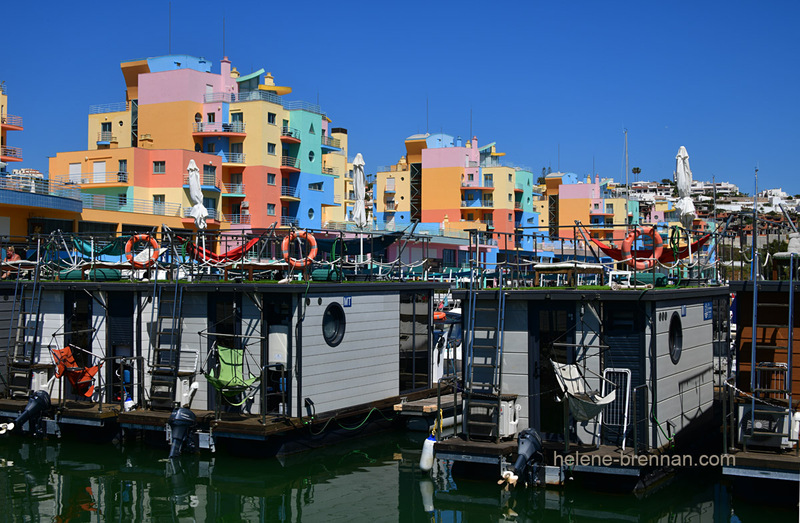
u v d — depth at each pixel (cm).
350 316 2116
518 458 1575
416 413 2216
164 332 2086
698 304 1873
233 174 6794
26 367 2188
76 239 2561
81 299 2228
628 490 1619
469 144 9850
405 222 9612
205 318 2047
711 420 1981
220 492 1773
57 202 4556
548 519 1596
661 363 1616
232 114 6794
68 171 6312
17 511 1648
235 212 6769
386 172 9775
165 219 5697
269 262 2186
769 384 1608
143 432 2091
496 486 1714
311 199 7212
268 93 7038
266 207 6762
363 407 2148
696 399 1855
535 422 1689
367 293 2189
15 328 2284
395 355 2308
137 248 2566
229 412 2009
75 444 2114
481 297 1727
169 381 2028
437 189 9125
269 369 1977
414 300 2420
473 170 9044
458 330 3209
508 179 9056
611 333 1616
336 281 2202
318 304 1994
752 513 1585
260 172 6712
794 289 1566
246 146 6750
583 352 1634
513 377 1709
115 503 1702
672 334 1711
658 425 1580
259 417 1948
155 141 6831
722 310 2134
